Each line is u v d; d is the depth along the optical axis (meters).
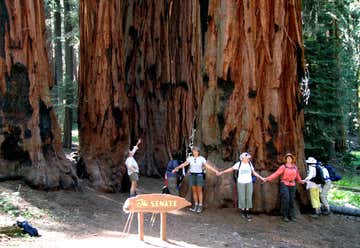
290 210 13.18
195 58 22.47
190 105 22.66
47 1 31.83
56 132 13.88
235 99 14.06
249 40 13.85
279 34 13.88
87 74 17.52
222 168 13.91
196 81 22.59
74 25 29.33
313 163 13.73
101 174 16.38
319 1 24.02
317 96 22.66
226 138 14.02
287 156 13.15
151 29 22.31
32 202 11.56
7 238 8.20
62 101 30.06
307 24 23.95
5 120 12.70
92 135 17.25
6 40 12.98
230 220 12.80
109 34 17.19
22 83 13.10
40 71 13.66
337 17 25.83
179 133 22.61
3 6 12.98
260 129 13.91
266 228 12.38
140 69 22.02
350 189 20.78
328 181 13.88
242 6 13.92
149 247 8.74
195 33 22.45
